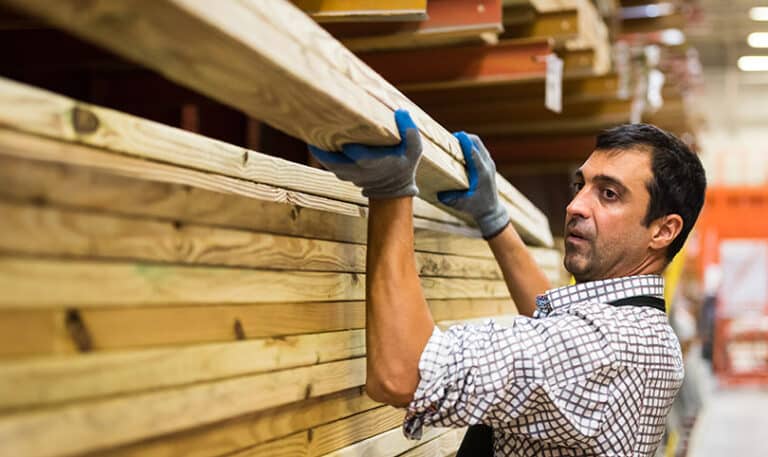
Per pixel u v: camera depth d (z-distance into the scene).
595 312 1.81
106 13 0.99
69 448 1.04
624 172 1.94
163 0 0.96
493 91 4.18
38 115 1.10
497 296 2.87
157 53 1.12
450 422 1.69
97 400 1.09
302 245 1.63
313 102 1.31
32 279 0.99
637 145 1.96
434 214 2.39
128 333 1.14
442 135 1.89
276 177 1.64
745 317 15.89
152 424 1.18
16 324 0.97
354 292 1.88
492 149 5.11
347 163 1.58
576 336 1.72
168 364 1.21
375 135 1.48
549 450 1.82
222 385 1.35
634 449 1.83
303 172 1.74
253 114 1.39
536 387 1.67
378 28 2.82
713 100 20.83
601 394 1.74
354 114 1.36
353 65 1.43
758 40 18.80
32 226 0.99
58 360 1.02
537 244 3.44
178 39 1.07
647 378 1.82
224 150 1.48
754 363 17.14
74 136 1.16
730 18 17.33
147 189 1.18
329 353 1.73
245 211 1.43
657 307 1.92
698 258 16.11
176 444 1.26
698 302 14.50
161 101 3.74
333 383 1.75
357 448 1.89
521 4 3.42
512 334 1.72
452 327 1.75
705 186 2.04
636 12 6.05
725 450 9.45
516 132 5.05
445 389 1.65
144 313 1.18
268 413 1.51
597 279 1.99
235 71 1.18
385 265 1.65
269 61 1.14
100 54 3.33
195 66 1.17
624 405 1.78
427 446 2.35
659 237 1.99
